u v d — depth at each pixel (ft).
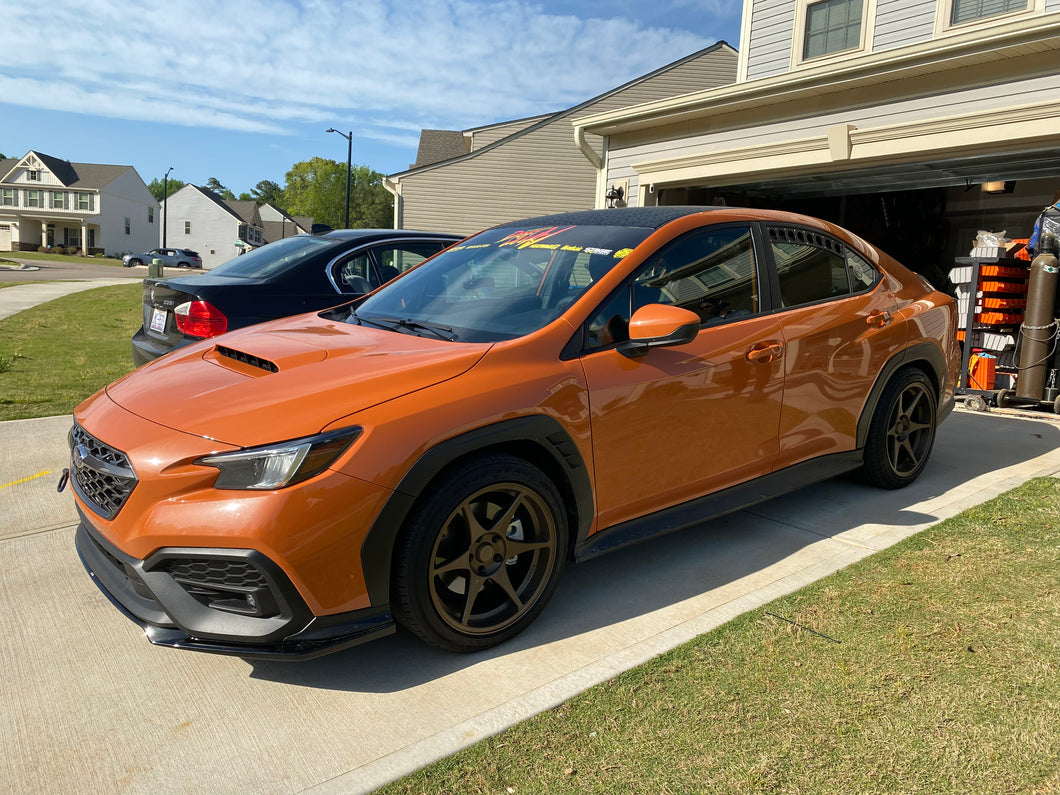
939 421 13.97
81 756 6.62
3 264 111.34
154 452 7.29
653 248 10.07
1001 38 22.26
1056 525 11.38
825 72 26.96
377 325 10.36
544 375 8.57
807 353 11.27
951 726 6.75
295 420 7.31
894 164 27.71
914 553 10.52
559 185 70.74
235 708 7.34
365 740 6.82
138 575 7.30
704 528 11.89
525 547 8.55
